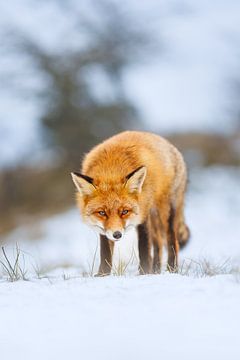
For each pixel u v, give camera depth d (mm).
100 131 39469
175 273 8180
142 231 8914
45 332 5121
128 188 8500
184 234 10539
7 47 40500
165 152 9625
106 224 8367
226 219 27609
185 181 10484
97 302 6086
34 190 37844
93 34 41312
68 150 39031
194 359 4297
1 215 35688
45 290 6762
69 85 39094
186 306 5797
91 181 8523
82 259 15609
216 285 6668
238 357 4352
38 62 39844
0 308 6055
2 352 4590
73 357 4383
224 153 40344
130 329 5109
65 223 29953
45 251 21719
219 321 5285
